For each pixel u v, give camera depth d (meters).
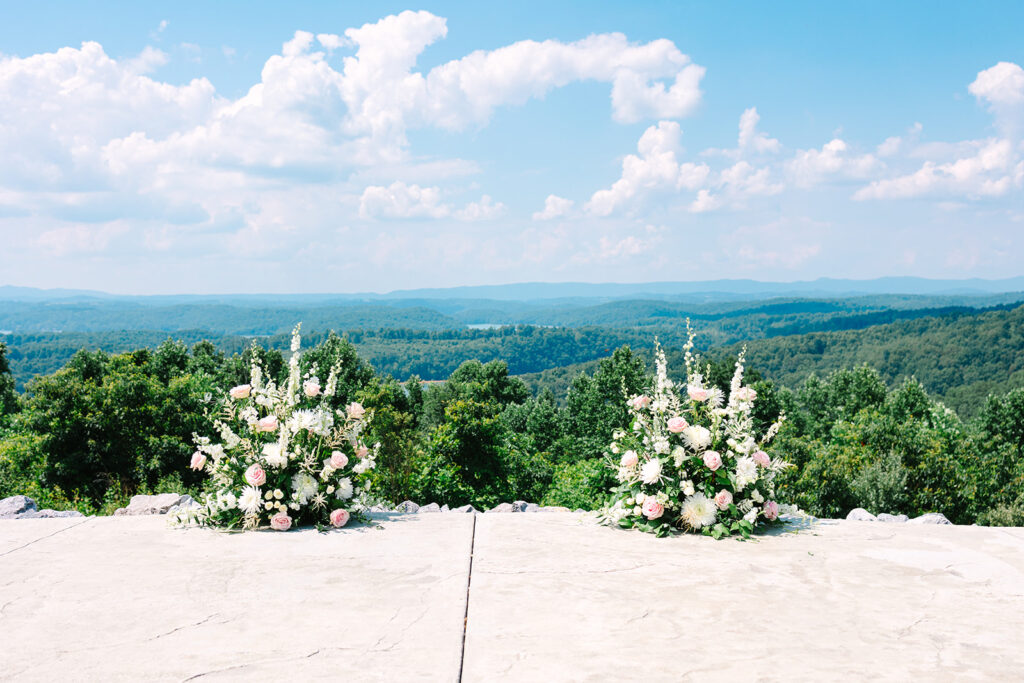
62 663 2.85
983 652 2.96
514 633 3.17
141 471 26.45
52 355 196.75
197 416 28.91
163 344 46.66
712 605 3.56
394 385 54.81
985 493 21.69
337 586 3.86
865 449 22.27
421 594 3.72
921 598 3.69
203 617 3.38
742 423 5.38
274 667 2.79
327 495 5.45
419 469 22.97
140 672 2.75
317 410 5.91
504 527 5.32
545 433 47.47
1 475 21.05
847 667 2.80
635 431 5.50
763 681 2.66
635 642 3.06
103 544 4.81
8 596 3.71
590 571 4.15
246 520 5.22
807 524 5.43
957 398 92.06
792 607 3.54
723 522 5.07
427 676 2.70
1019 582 3.97
